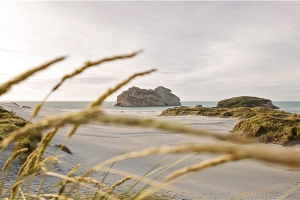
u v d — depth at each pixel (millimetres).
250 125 28078
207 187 11250
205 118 54938
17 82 638
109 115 367
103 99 808
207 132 360
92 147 21453
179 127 352
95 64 867
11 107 67312
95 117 373
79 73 936
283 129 24531
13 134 467
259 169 14961
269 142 24312
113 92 840
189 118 55344
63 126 398
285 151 274
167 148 421
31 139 13281
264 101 120188
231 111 60500
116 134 31938
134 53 824
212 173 13898
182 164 15484
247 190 11266
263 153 277
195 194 9523
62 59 700
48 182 9344
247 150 300
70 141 22625
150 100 187750
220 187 11477
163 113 73438
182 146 397
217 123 44000
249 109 60750
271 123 26109
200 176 13164
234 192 10898
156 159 16703
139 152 464
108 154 19438
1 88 606
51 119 414
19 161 11117
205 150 349
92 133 31328
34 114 1095
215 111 64562
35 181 9148
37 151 1377
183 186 10680
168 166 1027
